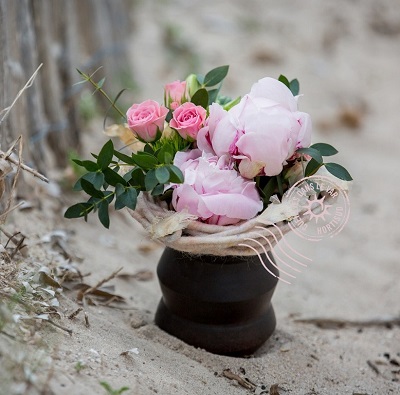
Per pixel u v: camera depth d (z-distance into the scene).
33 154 2.84
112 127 2.18
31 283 2.05
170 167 1.86
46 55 3.12
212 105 1.96
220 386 2.02
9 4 2.58
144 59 5.80
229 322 2.15
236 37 6.59
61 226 2.75
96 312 2.24
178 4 7.11
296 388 2.14
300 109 5.57
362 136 5.32
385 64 6.64
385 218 4.05
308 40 6.77
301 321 2.72
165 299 2.22
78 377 1.70
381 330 2.78
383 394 2.20
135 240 3.16
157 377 1.88
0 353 1.63
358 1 7.73
